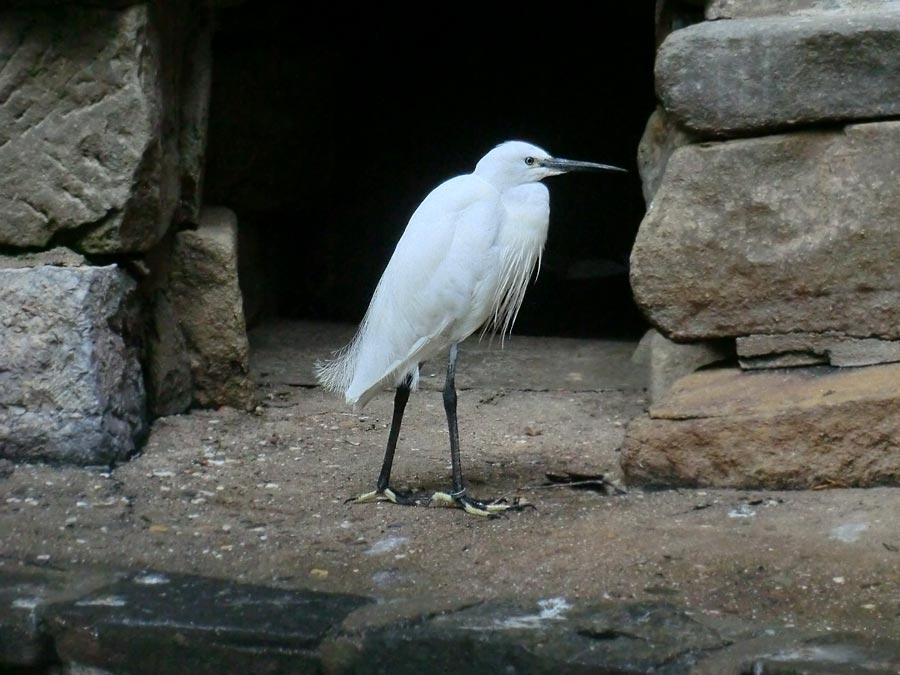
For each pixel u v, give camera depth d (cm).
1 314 1007
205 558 821
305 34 1512
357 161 1734
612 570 772
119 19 991
